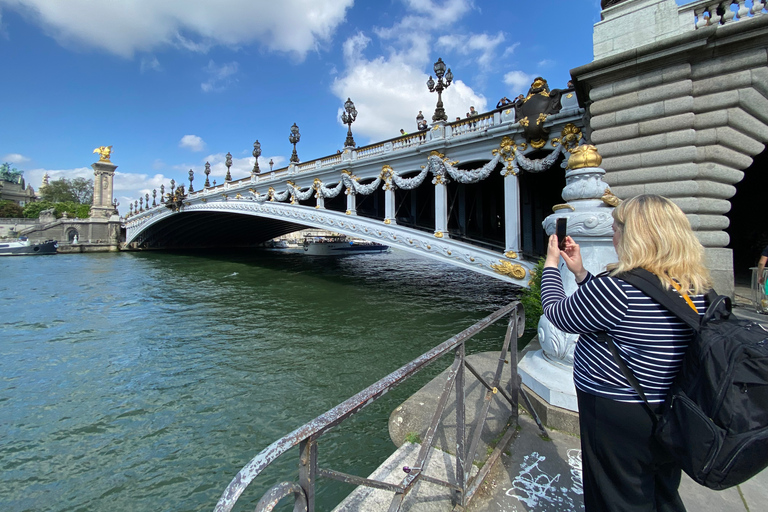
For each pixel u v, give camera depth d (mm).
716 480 1432
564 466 3031
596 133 9555
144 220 55125
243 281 29062
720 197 8664
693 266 1689
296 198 27016
